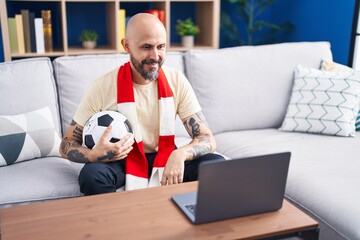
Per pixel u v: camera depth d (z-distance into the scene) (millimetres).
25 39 3096
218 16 3467
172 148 1885
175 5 3832
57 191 1753
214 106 2422
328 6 3496
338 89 2377
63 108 2215
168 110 1874
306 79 2463
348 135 2354
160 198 1403
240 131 2492
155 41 1713
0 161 1877
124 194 1428
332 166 1933
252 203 1291
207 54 2445
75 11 3570
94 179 1652
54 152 2031
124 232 1197
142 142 1850
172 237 1180
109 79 1867
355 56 3291
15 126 1941
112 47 3422
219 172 1198
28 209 1321
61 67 2211
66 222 1244
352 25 3256
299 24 3879
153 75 1758
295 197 1777
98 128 1712
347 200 1626
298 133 2438
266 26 4195
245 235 1198
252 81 2488
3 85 2076
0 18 3000
